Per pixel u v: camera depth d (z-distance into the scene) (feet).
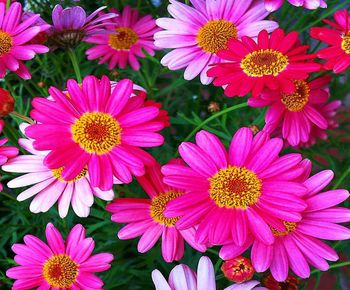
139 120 1.00
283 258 0.96
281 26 1.53
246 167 0.98
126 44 1.46
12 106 1.06
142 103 1.03
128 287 1.31
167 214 0.95
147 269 1.34
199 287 0.95
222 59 1.20
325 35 1.13
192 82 1.52
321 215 0.97
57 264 1.04
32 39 1.18
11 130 1.18
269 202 0.95
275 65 1.10
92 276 1.04
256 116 1.47
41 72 1.53
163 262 1.26
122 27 1.46
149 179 1.05
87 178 1.03
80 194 1.03
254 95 1.08
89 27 1.21
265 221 0.94
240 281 0.96
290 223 0.97
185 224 0.94
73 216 1.28
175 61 1.22
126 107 1.01
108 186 0.96
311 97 1.21
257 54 1.11
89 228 1.23
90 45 1.54
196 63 1.21
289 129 1.19
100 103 1.01
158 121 1.05
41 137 0.98
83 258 1.04
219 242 0.93
